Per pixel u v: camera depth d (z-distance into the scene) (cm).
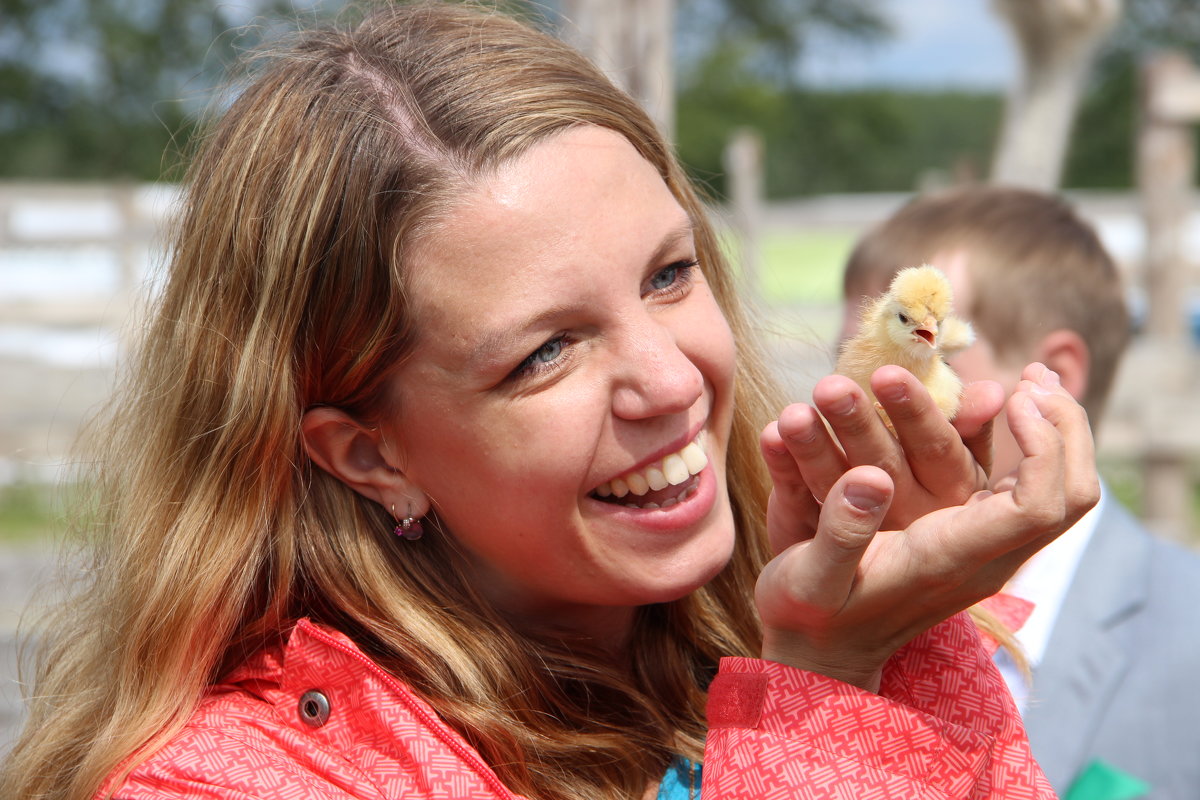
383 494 186
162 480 193
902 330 166
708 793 155
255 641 195
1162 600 262
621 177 172
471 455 172
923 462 150
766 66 4338
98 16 2852
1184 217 790
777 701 155
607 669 194
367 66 184
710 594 216
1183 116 787
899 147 4594
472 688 179
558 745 180
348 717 172
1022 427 141
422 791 161
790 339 274
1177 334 795
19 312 958
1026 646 249
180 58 2870
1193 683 248
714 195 279
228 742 172
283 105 186
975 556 142
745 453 220
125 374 219
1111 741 244
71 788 184
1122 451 786
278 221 181
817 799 148
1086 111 4078
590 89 183
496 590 194
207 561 187
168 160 234
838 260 1077
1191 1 3934
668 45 588
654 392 164
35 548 743
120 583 197
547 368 167
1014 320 303
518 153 168
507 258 164
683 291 181
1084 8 868
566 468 167
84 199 1102
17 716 264
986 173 3769
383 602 187
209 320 190
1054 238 313
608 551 174
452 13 199
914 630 155
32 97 2911
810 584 149
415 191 168
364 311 174
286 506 188
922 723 153
